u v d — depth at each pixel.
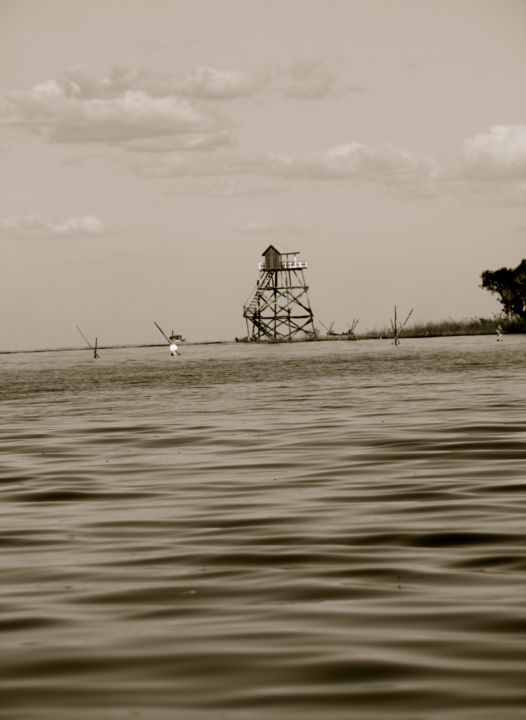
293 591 17.62
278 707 12.38
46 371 136.12
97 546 21.95
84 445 42.31
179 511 26.08
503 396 61.56
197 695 12.80
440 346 184.00
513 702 12.36
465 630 15.11
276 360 144.12
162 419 53.41
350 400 62.41
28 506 27.61
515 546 20.64
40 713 12.30
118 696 12.79
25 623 15.98
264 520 24.39
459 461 33.81
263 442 41.19
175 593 17.69
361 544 21.36
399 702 12.45
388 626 15.41
